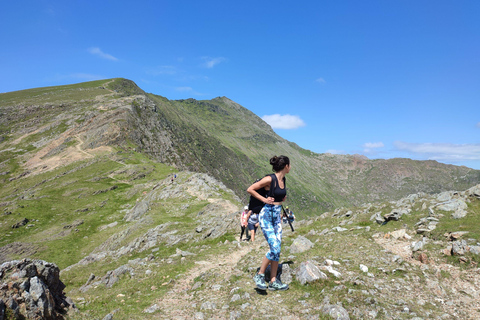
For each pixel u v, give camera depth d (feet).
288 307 18.02
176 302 22.77
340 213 54.90
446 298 18.95
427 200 41.14
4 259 126.62
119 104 456.86
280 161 18.37
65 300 21.98
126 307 22.98
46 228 171.83
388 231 35.35
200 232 71.87
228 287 22.98
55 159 301.43
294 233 46.70
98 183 240.73
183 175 191.42
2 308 15.56
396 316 16.12
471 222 29.81
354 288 19.53
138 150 344.90
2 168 287.48
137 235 99.60
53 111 456.04
